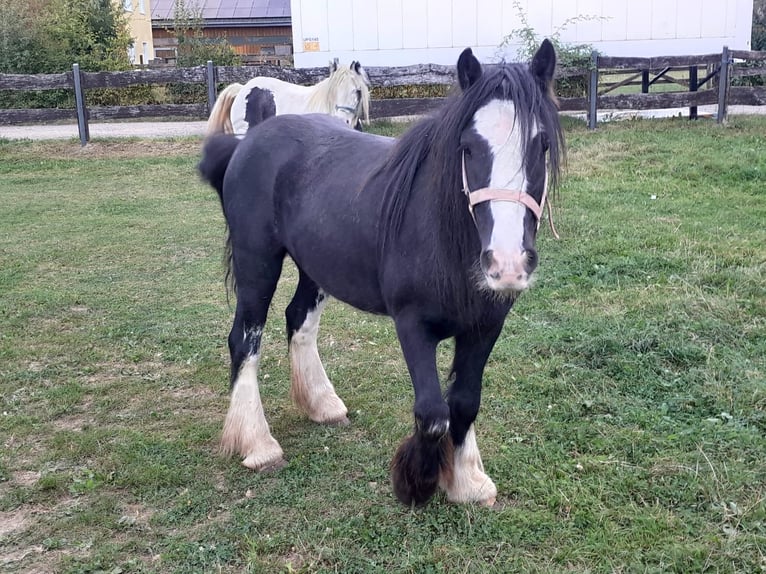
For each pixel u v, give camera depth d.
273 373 4.18
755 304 4.44
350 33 13.23
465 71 2.34
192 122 16.69
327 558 2.52
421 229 2.45
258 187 3.23
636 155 9.25
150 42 34.25
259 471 3.11
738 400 3.39
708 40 12.75
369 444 3.31
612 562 2.41
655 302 4.52
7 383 4.02
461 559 2.49
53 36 20.75
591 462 2.97
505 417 3.45
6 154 11.70
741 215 6.52
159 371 4.19
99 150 11.91
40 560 2.55
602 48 12.91
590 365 3.89
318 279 3.07
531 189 2.14
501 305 2.49
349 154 3.05
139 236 7.22
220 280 5.86
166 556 2.54
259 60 33.53
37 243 7.00
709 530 2.54
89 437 3.38
